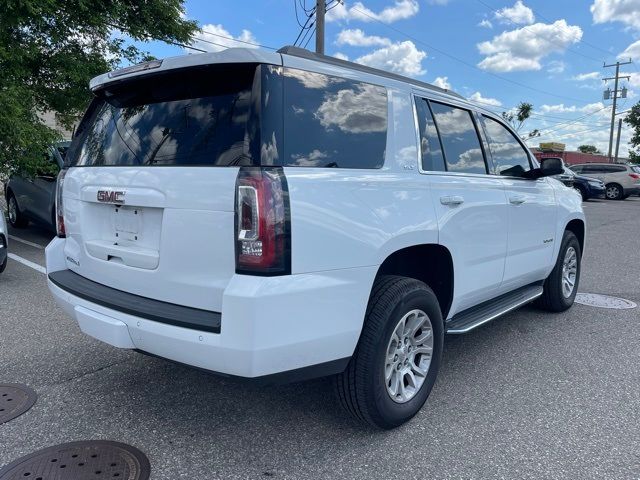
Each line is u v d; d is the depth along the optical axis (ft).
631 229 44.52
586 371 13.30
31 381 12.24
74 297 10.11
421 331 10.76
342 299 8.57
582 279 24.45
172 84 9.51
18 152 27.63
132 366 13.14
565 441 9.89
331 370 8.79
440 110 12.07
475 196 12.18
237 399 11.43
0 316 17.08
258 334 7.58
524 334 16.17
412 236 9.95
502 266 13.65
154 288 9.04
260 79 8.20
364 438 9.91
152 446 9.54
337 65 9.62
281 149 8.06
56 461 8.96
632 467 9.05
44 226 31.60
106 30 34.76
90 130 11.47
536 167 16.28
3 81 28.86
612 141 165.48
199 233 8.27
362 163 9.39
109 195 9.73
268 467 8.96
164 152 9.14
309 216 8.09
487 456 9.36
